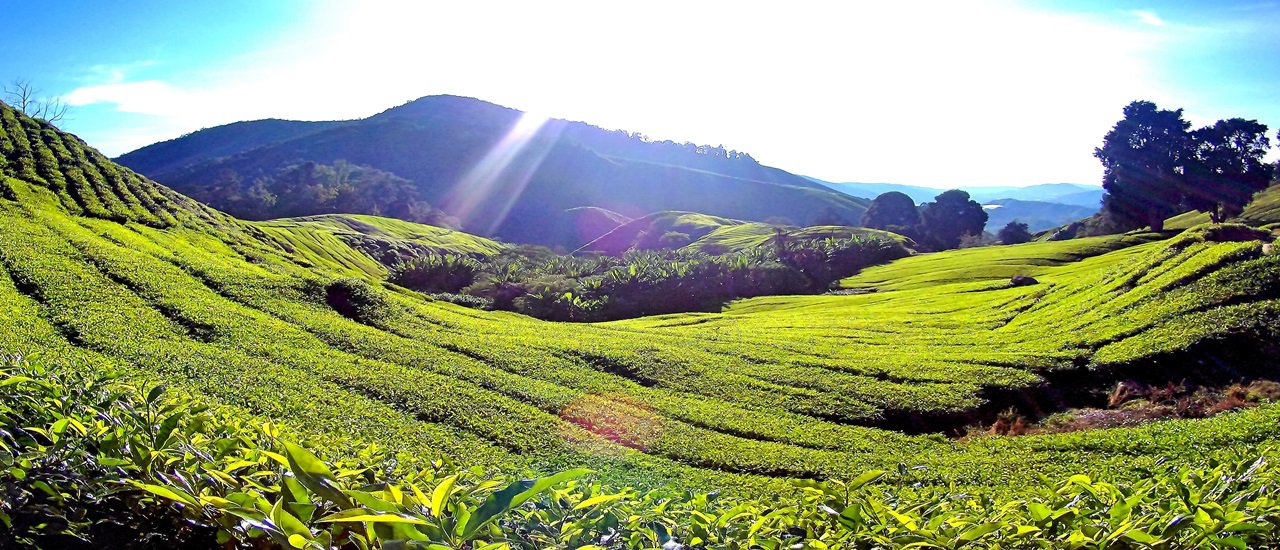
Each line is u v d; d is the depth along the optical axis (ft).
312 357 79.25
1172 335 82.99
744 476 55.83
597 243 453.58
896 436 69.31
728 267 214.90
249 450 13.66
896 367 90.02
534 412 68.95
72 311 79.00
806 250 245.04
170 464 11.71
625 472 54.85
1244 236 112.16
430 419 64.18
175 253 128.77
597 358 95.09
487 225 558.56
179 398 18.75
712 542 12.30
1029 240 388.57
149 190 182.70
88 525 11.40
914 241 328.90
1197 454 49.65
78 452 12.21
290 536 8.34
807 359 96.89
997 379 81.87
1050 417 75.20
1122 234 271.49
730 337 117.91
